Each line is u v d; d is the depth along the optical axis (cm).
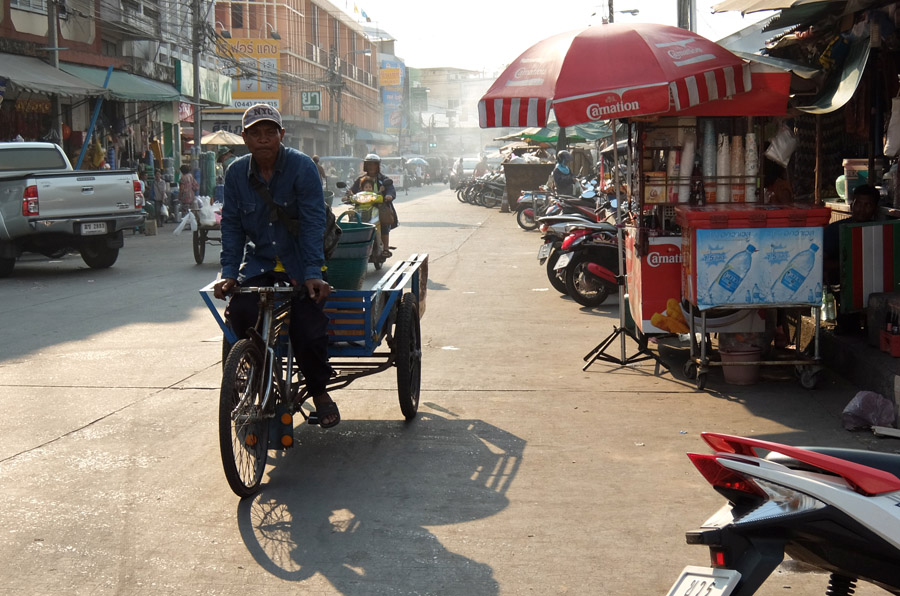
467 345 884
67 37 2647
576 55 692
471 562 405
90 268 1592
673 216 748
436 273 1447
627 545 421
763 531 258
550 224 1205
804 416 626
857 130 909
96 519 457
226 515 462
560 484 502
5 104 2303
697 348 798
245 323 515
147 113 3300
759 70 705
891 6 752
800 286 680
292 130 6650
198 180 3228
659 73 674
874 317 693
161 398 692
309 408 671
